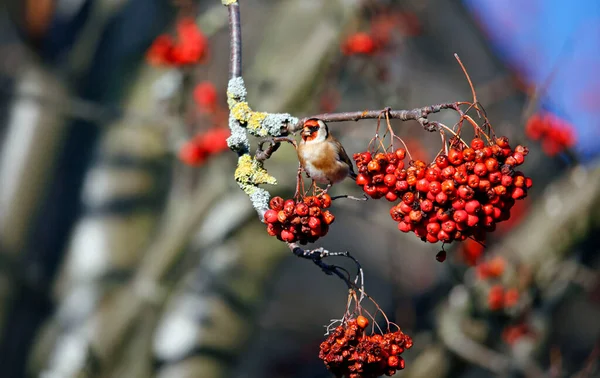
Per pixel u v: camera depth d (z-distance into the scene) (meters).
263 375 13.68
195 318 9.11
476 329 8.70
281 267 9.91
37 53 9.23
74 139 9.66
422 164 3.88
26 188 9.22
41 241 9.33
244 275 9.30
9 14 9.06
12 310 8.88
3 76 9.48
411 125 9.30
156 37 9.66
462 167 3.75
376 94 8.94
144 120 8.37
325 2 9.41
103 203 9.44
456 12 14.17
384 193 3.92
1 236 8.97
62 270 9.30
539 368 8.77
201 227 9.20
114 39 9.62
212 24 8.12
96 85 9.55
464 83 14.34
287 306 16.28
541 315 8.86
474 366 9.59
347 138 8.73
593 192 8.89
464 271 8.89
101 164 9.58
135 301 9.09
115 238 9.30
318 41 9.27
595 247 9.09
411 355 8.93
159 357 9.06
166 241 9.22
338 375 4.05
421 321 9.55
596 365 8.84
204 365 8.99
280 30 9.75
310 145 5.15
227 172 9.11
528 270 8.77
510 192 3.79
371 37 8.56
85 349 8.85
